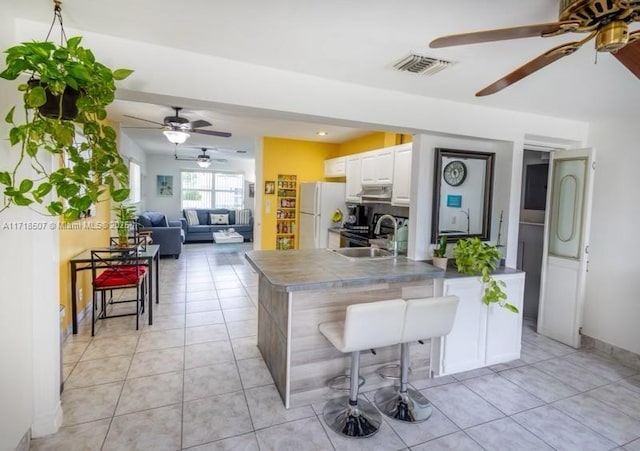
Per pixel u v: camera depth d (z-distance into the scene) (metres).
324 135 5.59
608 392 2.62
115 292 4.76
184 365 2.83
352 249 3.42
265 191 5.94
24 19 1.72
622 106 2.81
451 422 2.22
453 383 2.69
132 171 6.84
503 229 3.20
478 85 2.46
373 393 2.53
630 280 3.12
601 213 3.36
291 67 2.23
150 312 3.64
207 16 1.65
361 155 4.93
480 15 1.57
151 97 2.06
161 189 9.88
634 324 3.09
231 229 9.48
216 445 1.96
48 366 1.98
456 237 3.10
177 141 4.21
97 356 2.95
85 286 3.83
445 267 2.74
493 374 2.84
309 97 2.36
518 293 3.00
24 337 1.85
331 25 1.70
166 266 6.46
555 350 3.33
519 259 4.36
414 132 2.88
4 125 1.68
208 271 6.10
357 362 2.16
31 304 1.91
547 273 3.62
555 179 3.55
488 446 2.02
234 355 3.03
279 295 2.46
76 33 1.82
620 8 1.08
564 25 1.19
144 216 7.41
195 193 10.36
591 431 2.17
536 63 1.50
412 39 1.82
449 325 2.24
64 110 1.44
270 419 2.20
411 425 2.18
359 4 1.50
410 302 2.10
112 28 1.79
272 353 2.66
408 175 3.86
